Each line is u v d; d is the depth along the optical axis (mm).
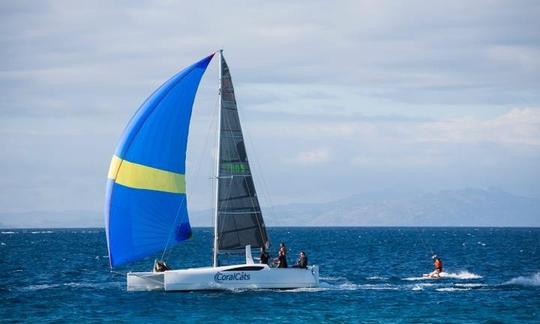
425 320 73875
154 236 90250
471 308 80750
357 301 84625
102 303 83938
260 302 82812
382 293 92188
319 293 90062
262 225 90875
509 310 79750
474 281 111250
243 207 90188
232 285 87625
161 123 90375
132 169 89875
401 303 83750
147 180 90062
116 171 90062
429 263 161000
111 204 90188
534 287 101062
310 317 74812
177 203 91000
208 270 87500
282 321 72875
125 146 90000
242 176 90250
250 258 90062
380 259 176375
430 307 81250
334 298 86438
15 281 113375
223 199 89562
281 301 83625
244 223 90125
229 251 89500
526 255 197125
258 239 90625
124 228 90000
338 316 75438
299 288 90250
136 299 85812
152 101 90438
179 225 91062
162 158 90375
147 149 90062
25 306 82625
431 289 97750
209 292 87375
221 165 89625
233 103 90438
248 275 87938
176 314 76375
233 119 90375
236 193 90000
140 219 90062
